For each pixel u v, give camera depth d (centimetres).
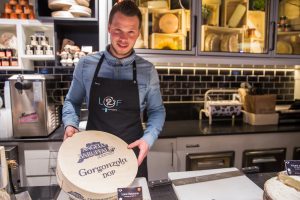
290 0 242
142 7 216
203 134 210
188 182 99
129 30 115
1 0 226
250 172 113
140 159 104
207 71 257
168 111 256
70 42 227
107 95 130
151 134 123
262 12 238
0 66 204
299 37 248
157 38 220
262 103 238
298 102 255
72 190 77
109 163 89
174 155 210
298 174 85
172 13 221
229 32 237
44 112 196
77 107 140
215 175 105
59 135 205
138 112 135
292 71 269
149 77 135
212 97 260
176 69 252
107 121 131
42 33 219
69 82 238
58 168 82
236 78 262
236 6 234
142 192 82
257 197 89
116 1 204
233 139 217
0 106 203
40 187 100
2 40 212
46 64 233
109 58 129
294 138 228
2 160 78
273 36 230
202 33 224
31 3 220
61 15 202
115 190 79
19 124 195
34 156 197
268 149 224
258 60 231
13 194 87
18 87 190
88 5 212
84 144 92
